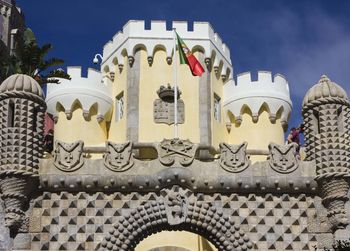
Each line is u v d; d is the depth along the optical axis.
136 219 26.05
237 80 42.56
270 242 26.12
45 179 26.17
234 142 41.91
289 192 26.67
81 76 41.66
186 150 26.77
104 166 26.52
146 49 41.47
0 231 25.69
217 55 42.50
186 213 26.02
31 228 25.95
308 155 27.39
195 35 41.94
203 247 33.22
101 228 26.02
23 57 37.12
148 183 26.27
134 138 39.75
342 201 26.17
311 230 26.31
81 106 41.28
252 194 26.61
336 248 24.08
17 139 26.14
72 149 26.69
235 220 26.28
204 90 40.91
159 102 40.47
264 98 41.69
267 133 41.66
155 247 33.12
